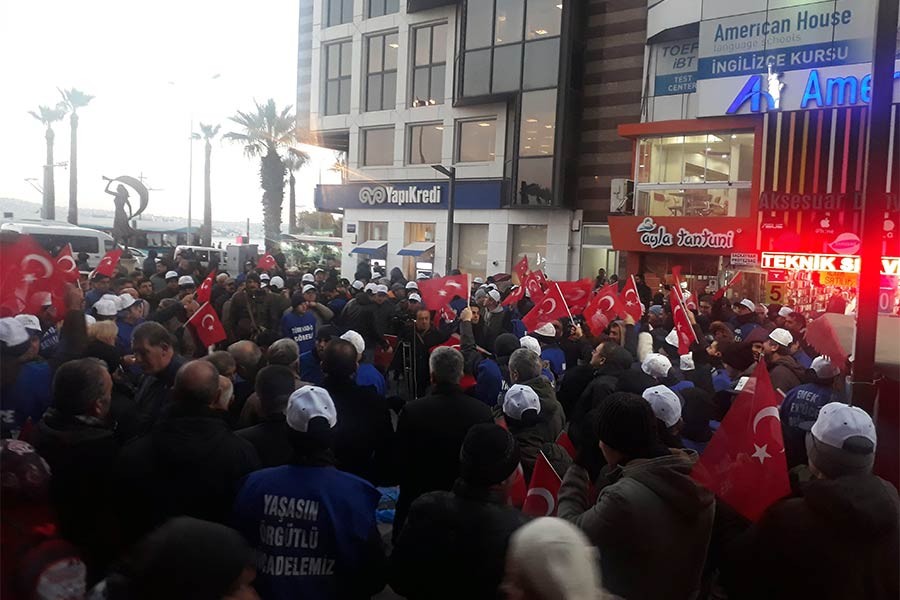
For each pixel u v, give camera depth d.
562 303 8.95
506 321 10.22
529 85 25.41
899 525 2.45
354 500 2.82
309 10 35.25
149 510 2.94
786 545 2.50
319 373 6.05
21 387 4.11
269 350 4.71
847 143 19.55
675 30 22.67
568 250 25.89
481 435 2.71
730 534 3.12
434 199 28.59
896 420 3.96
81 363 3.20
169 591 1.63
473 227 28.25
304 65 35.34
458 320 9.47
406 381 8.41
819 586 2.42
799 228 20.25
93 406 3.16
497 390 5.81
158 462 2.98
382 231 31.06
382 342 9.18
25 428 3.88
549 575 1.61
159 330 4.34
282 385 3.66
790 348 7.82
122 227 24.91
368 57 30.97
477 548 2.58
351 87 31.39
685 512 2.65
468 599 2.58
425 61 29.12
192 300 8.81
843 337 4.84
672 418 3.57
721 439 3.21
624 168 24.92
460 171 27.98
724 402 5.39
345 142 34.78
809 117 20.06
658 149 23.50
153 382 4.38
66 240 23.34
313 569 2.77
